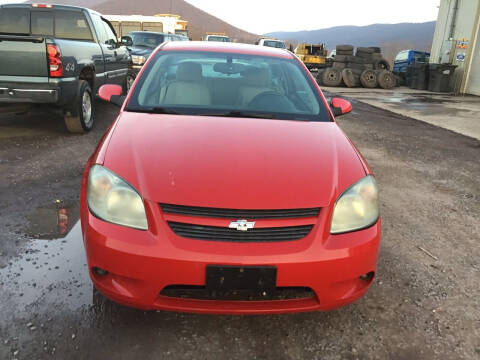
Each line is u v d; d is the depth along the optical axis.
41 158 4.77
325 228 1.91
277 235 1.87
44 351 1.91
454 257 3.05
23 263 2.61
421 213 3.88
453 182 4.90
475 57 15.98
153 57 3.25
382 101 12.89
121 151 2.16
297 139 2.41
